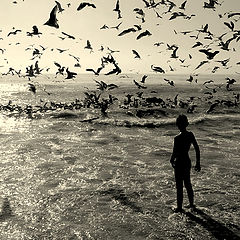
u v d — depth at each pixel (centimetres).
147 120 2425
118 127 2116
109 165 1119
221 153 1310
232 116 2689
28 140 1630
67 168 1078
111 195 805
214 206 719
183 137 670
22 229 618
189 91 6825
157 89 7419
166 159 1214
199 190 832
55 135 1802
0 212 699
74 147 1455
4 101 4894
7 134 1827
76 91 7262
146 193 817
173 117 2883
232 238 568
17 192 832
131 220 651
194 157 1238
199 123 2273
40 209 718
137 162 1165
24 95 6288
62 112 2903
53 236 587
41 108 3181
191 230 600
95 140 1648
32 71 909
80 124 2231
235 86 8575
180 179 680
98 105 3381
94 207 726
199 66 678
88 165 1120
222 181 917
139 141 1625
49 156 1266
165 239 567
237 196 789
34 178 960
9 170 1051
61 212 700
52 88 8938
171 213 683
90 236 583
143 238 571
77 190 845
